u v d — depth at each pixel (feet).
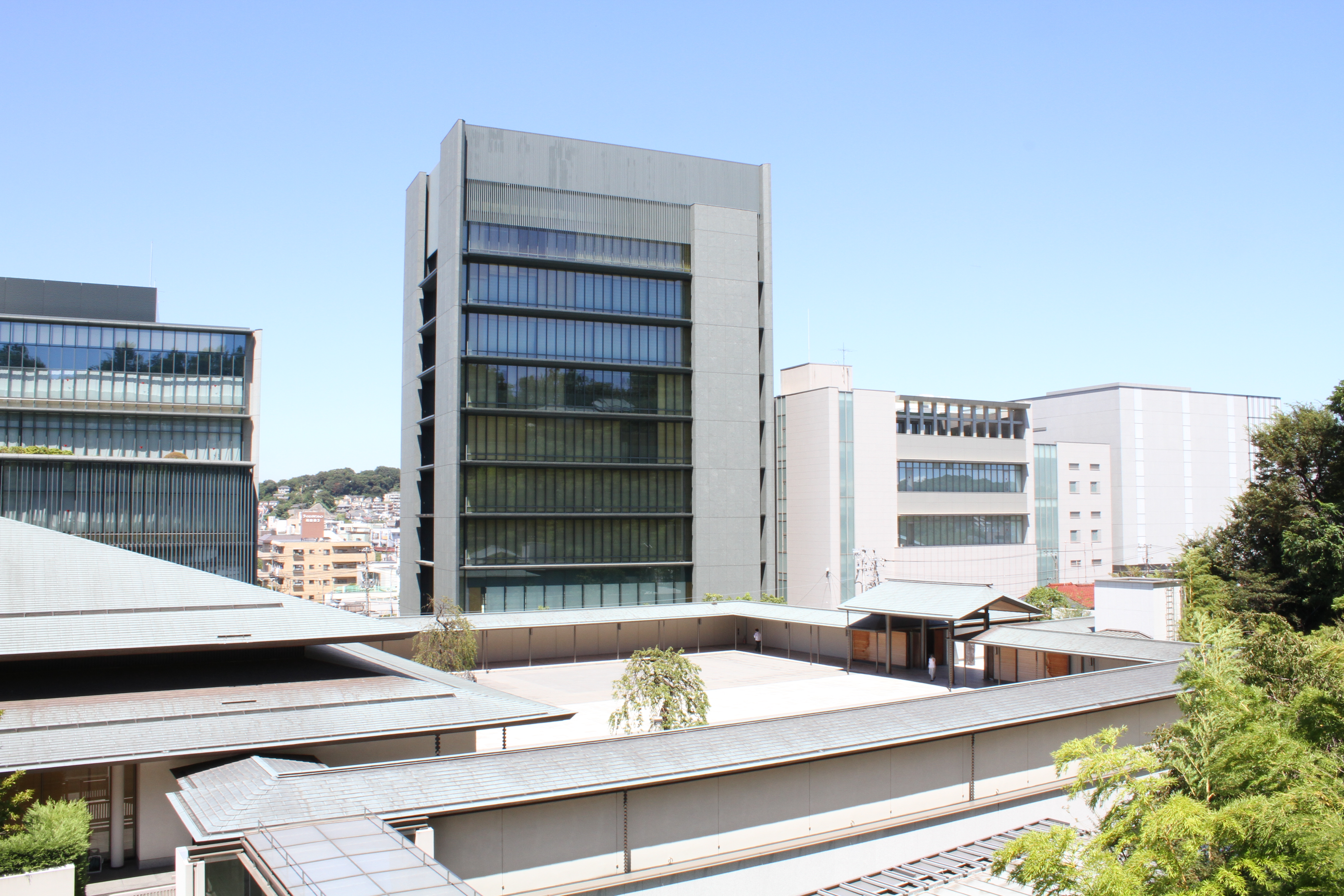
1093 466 315.37
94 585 90.33
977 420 287.69
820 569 247.70
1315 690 65.92
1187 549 175.73
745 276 247.29
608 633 191.01
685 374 241.76
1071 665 137.18
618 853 70.49
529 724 99.76
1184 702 64.44
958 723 89.25
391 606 423.64
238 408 254.47
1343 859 45.62
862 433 250.98
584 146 237.25
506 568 219.00
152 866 72.43
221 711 77.51
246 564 242.37
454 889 47.09
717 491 240.94
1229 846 51.96
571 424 228.63
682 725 95.45
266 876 49.73
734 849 75.97
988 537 280.51
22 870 60.49
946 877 78.38
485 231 221.25
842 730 83.61
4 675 86.53
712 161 252.01
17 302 254.06
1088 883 51.85
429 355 248.52
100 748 68.28
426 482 246.06
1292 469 173.37
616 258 234.79
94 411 240.53
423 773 65.98
